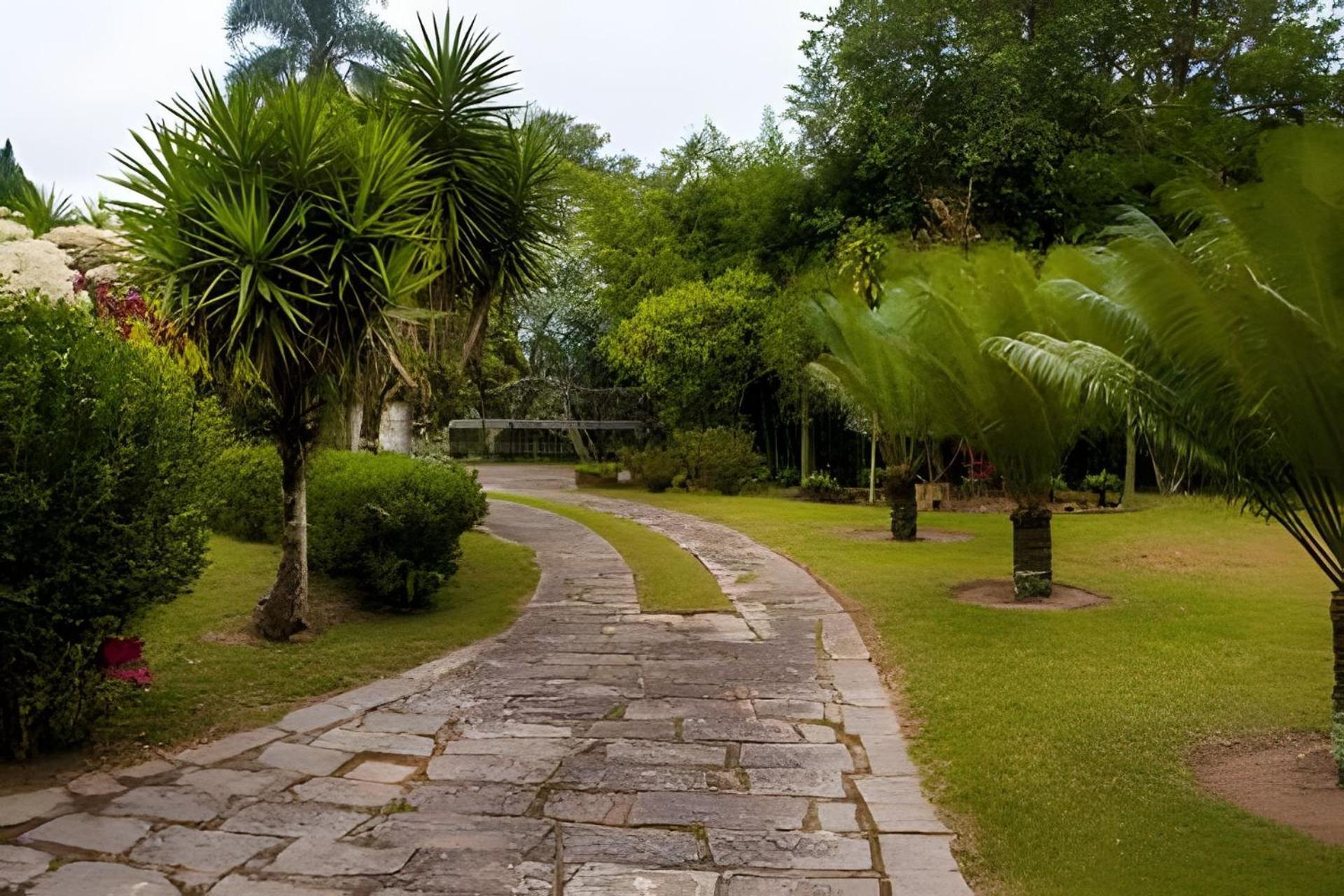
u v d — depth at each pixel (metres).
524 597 9.01
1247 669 6.27
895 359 11.55
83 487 4.31
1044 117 18.05
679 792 4.24
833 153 20.09
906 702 5.67
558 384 28.28
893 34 18.48
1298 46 18.92
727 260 22.53
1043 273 8.77
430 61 7.98
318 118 6.36
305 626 7.18
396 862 3.50
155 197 5.99
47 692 4.47
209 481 5.62
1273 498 4.79
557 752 4.77
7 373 4.08
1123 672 6.21
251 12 22.27
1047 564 8.86
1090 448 20.55
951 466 19.86
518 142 8.38
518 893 3.27
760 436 23.58
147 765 4.46
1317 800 4.10
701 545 12.46
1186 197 4.92
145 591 4.62
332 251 6.25
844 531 13.96
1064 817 3.94
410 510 7.96
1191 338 4.57
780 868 3.49
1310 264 4.13
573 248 26.14
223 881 3.31
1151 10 19.23
